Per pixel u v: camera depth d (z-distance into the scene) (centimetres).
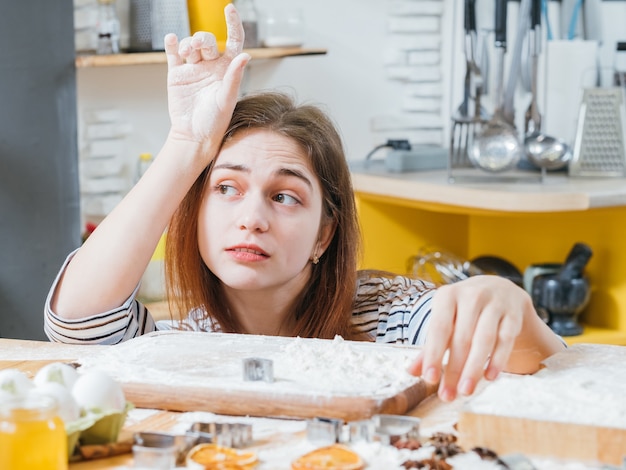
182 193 129
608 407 80
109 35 277
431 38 334
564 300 246
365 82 331
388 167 283
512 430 77
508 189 234
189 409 90
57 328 128
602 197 226
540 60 271
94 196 294
